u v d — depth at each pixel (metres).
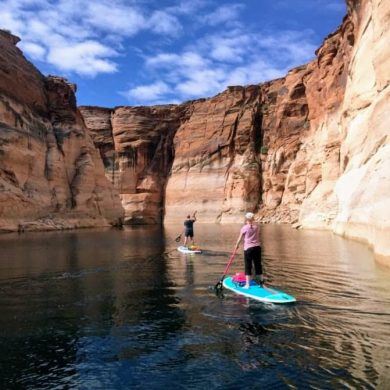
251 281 12.60
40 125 52.00
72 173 56.75
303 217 48.25
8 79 46.34
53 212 49.62
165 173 95.94
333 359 6.78
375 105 25.06
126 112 98.25
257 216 73.44
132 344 7.76
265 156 82.12
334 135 47.34
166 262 18.61
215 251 23.31
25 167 45.69
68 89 59.75
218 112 90.44
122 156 96.31
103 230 48.66
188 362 6.90
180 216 87.69
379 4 23.94
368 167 25.91
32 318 9.54
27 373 6.62
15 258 20.31
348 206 29.69
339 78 50.25
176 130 97.06
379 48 23.84
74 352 7.43
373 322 8.60
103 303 10.84
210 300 10.88
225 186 84.25
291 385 5.99
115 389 6.07
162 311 9.92
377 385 5.86
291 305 10.12
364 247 21.95
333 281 12.97
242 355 7.10
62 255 21.50
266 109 85.19
